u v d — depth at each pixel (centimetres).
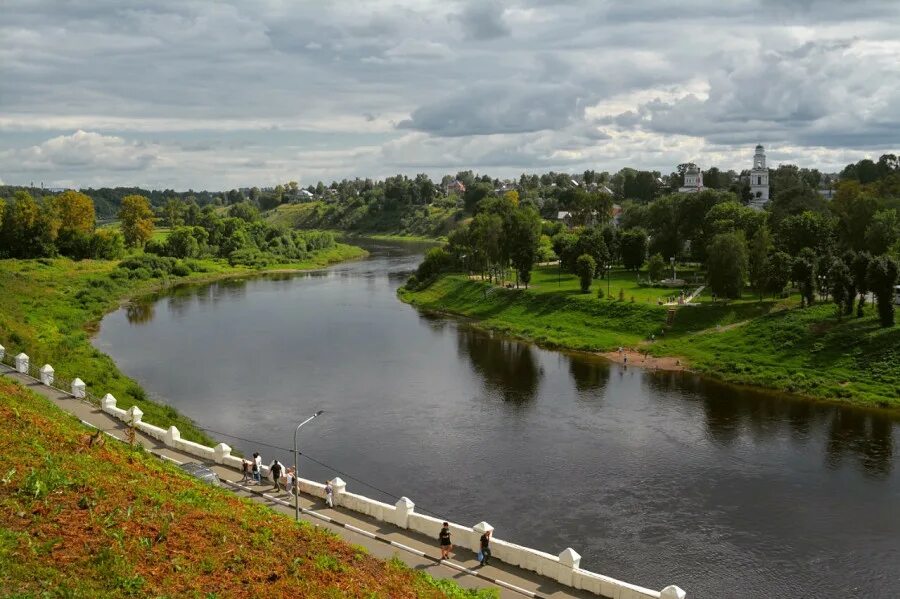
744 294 12019
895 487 5666
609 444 6694
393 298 16350
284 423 7300
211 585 2598
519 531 5006
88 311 13688
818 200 16062
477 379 9112
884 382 8031
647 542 4847
